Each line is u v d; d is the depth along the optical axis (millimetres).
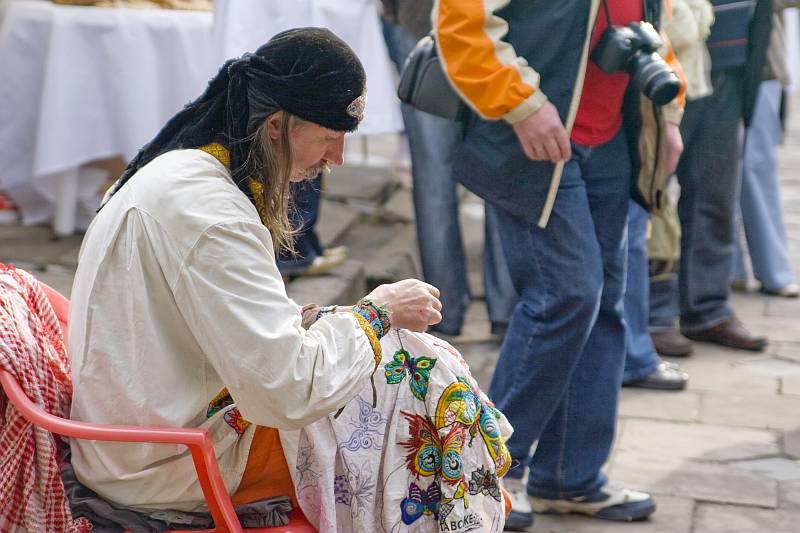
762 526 6602
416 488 4340
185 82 9461
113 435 3830
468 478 4316
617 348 6379
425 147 9211
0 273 4395
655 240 9336
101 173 10188
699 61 7941
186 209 3859
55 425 3848
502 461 4383
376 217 12133
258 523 4195
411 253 11148
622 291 6305
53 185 9750
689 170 9422
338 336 3992
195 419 4148
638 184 6203
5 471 4070
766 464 7430
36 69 9266
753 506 6848
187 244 3838
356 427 4312
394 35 9750
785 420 8141
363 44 9281
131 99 9188
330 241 10938
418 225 9469
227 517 3955
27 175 9633
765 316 10430
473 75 5645
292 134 3957
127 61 9133
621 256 6238
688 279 9719
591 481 6516
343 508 4348
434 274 9500
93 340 3984
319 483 4230
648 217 8336
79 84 9047
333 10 8938
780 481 7188
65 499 4137
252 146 3945
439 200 9320
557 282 5887
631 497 6637
